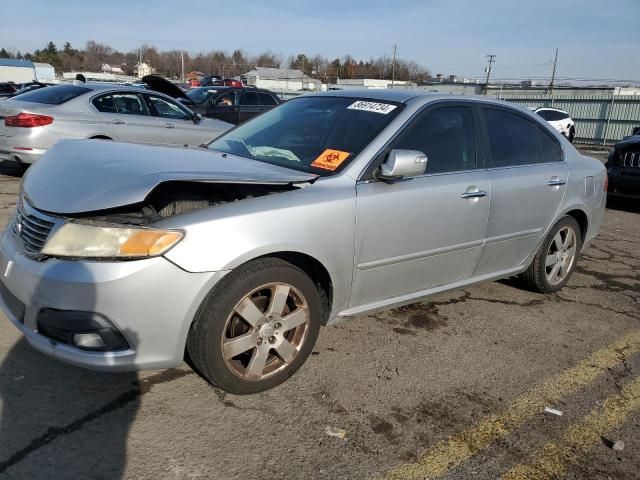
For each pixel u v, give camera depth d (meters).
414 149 3.45
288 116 3.91
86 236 2.43
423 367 3.34
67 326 2.43
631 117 26.59
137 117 8.41
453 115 3.78
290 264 2.85
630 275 5.50
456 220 3.59
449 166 3.65
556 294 4.78
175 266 2.47
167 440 2.51
